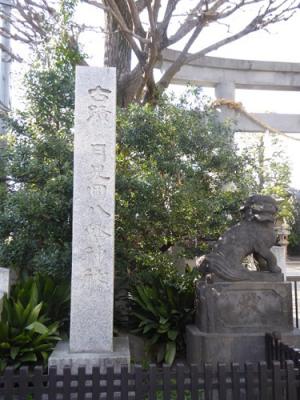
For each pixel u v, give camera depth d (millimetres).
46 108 6426
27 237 5961
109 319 4566
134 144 6199
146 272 6273
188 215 6133
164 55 11703
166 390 3010
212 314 5133
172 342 5676
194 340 5113
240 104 12500
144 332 5691
